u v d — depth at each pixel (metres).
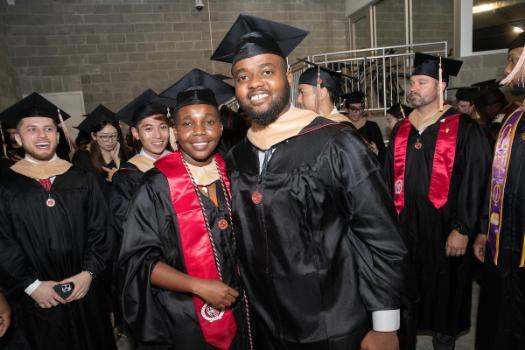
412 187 2.43
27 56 8.13
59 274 1.95
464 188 2.21
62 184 2.01
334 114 2.54
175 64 8.80
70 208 2.00
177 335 1.43
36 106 1.97
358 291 1.22
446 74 2.43
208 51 8.91
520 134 1.68
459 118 2.34
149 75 8.71
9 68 7.75
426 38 7.44
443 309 2.35
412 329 1.30
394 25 8.16
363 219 1.16
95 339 2.04
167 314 1.44
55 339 1.91
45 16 8.13
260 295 1.27
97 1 8.33
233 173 1.34
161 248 1.43
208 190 1.52
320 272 1.18
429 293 2.39
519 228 1.64
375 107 7.79
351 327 1.19
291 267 1.18
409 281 1.17
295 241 1.17
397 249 1.15
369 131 4.99
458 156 2.29
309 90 2.64
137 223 1.42
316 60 9.46
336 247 1.20
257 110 1.22
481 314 1.89
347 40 9.65
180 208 1.44
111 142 3.50
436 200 2.33
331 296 1.19
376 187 1.17
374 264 1.17
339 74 2.67
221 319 1.46
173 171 1.48
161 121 2.48
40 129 1.96
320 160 1.18
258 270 1.24
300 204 1.17
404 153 2.50
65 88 8.37
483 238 2.10
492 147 2.37
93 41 8.40
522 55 1.54
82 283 1.96
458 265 2.31
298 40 1.54
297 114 1.28
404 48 7.88
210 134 1.46
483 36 6.03
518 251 1.65
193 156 1.48
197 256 1.43
